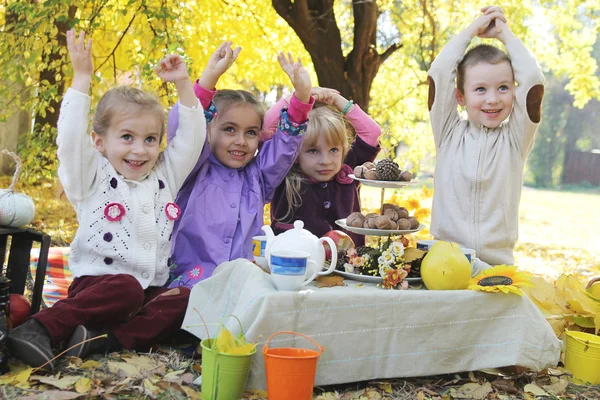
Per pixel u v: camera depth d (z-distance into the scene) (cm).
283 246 271
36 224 695
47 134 659
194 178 349
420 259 286
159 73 310
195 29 730
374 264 282
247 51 830
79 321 269
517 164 346
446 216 349
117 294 279
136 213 298
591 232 1084
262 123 356
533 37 853
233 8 781
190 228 335
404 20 868
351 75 711
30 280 355
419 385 272
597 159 2642
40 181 973
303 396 230
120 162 301
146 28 614
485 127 347
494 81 336
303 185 376
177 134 319
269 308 244
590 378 286
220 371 231
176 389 241
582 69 848
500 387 272
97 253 295
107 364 262
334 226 386
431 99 354
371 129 403
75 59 285
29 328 257
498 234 341
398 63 922
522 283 273
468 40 348
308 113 370
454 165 348
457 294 268
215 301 286
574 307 323
